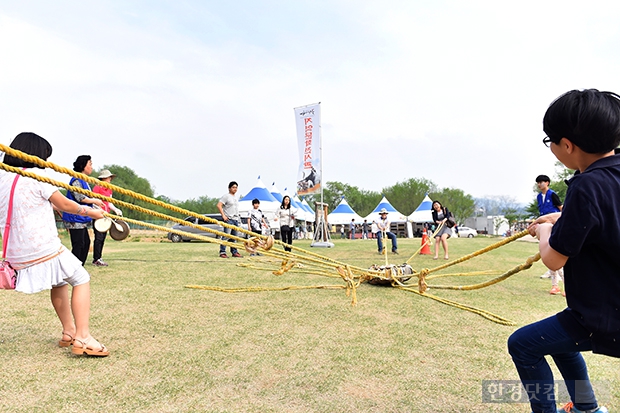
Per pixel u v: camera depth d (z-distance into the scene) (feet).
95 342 10.88
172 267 26.14
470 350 11.71
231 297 17.81
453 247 53.78
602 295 5.83
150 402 8.50
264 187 88.22
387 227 41.83
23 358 10.57
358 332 13.21
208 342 12.12
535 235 7.30
